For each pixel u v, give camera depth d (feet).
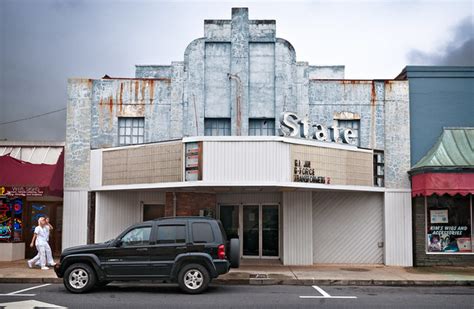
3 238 69.41
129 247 45.60
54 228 73.77
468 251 66.95
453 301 41.98
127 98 69.51
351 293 46.73
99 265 45.21
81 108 69.62
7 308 38.24
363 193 69.77
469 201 67.51
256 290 48.26
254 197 71.41
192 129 68.03
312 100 69.41
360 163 65.92
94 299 42.27
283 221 67.46
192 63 69.10
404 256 67.36
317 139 63.16
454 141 66.90
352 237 69.41
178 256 45.34
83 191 68.64
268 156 57.82
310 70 86.48
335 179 62.75
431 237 67.31
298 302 41.06
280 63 68.85
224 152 57.93
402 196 68.03
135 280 45.42
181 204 69.56
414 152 68.64
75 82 69.77
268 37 69.46
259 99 68.80
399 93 69.26
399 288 50.88
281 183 57.67
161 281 49.01
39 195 64.80
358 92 69.51
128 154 64.85
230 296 44.16
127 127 69.77
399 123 69.00
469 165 61.93
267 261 69.21
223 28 69.56
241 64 68.54
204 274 45.42
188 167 59.06
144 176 63.00
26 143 69.15
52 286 50.49
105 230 68.13
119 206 69.77
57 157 67.77
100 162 67.56
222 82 69.05
